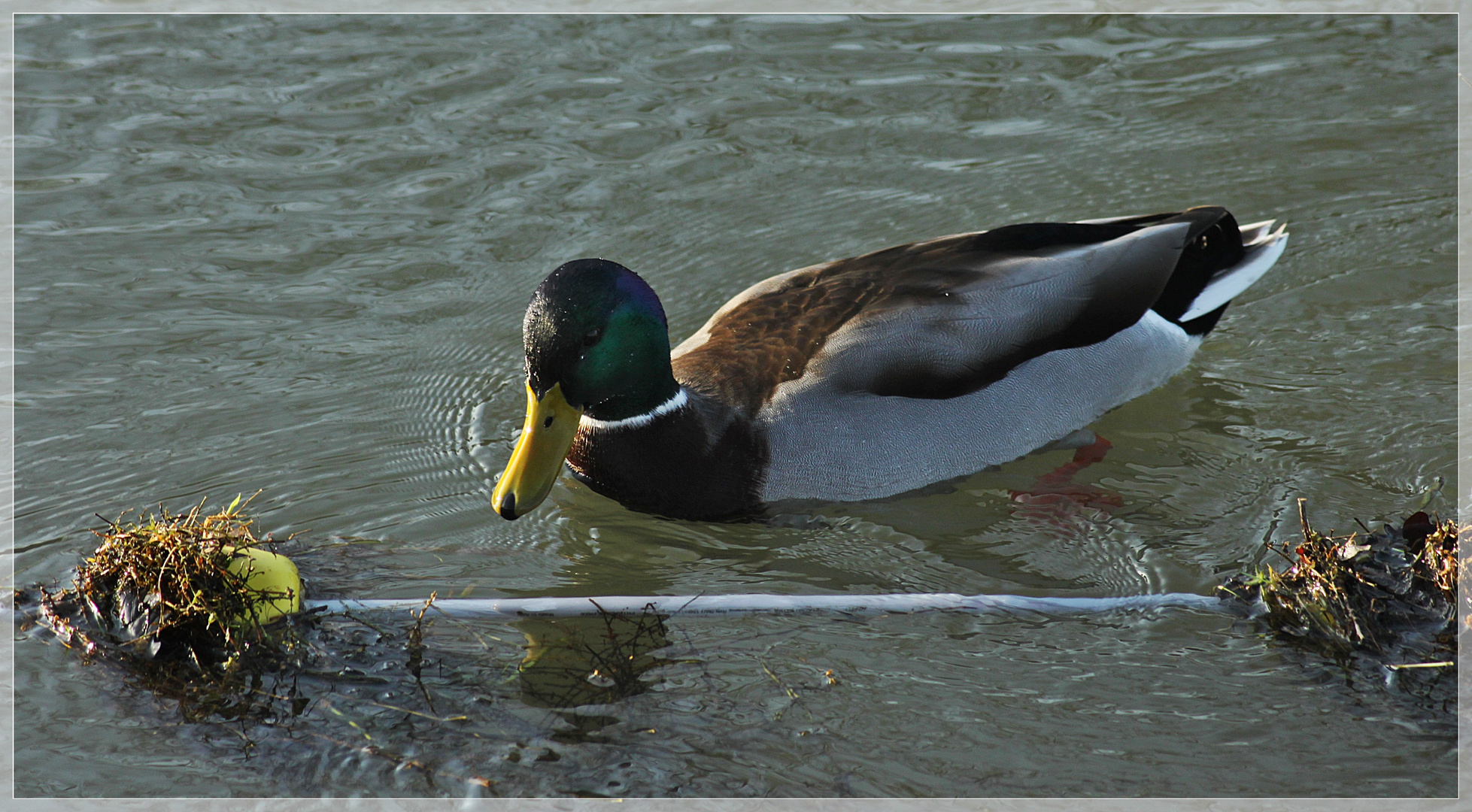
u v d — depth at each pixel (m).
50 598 9.05
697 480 10.43
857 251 13.73
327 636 8.75
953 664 8.49
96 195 14.49
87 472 10.80
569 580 9.70
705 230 14.10
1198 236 12.05
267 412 11.62
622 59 16.92
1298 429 11.20
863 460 10.44
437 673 8.45
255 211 14.30
